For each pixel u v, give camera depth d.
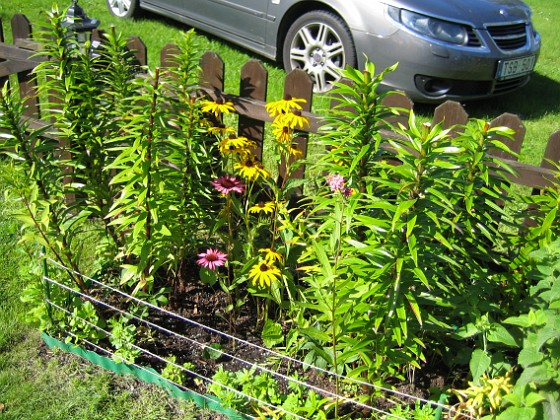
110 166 2.92
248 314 3.36
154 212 2.92
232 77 6.87
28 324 3.31
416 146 2.36
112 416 2.85
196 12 7.73
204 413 2.88
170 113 3.23
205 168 3.56
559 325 2.29
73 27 3.66
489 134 2.69
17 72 4.32
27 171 3.04
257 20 7.03
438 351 2.82
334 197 2.85
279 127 3.26
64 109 3.30
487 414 2.56
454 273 2.76
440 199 2.45
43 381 3.01
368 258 2.48
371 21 6.03
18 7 8.59
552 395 2.32
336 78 6.46
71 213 3.78
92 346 3.14
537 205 3.25
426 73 5.98
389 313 2.43
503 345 2.76
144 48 4.05
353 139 2.79
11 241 3.87
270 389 2.83
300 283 3.45
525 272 2.87
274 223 3.20
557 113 6.74
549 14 11.70
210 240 3.73
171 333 3.12
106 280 3.46
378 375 2.69
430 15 5.91
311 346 2.88
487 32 6.08
